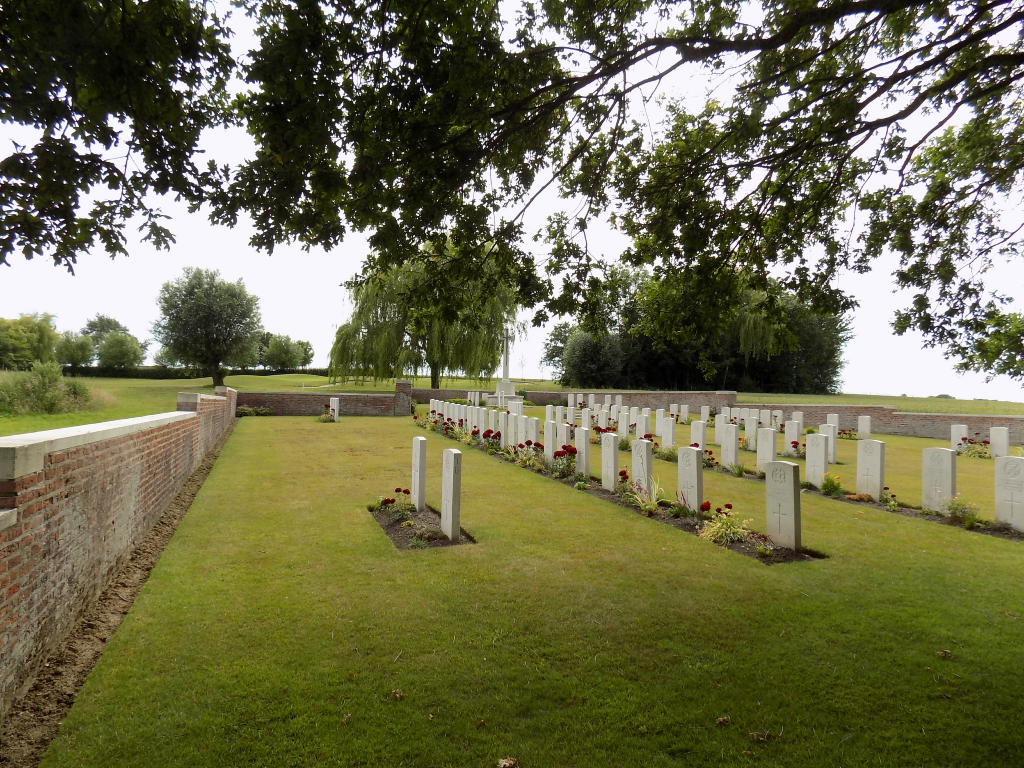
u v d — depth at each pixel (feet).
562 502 26.32
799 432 44.91
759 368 147.23
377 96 11.91
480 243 16.46
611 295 19.65
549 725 9.41
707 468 37.86
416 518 22.77
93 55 9.34
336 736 9.02
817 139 15.69
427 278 17.06
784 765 8.50
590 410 61.67
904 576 16.92
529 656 11.75
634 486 26.91
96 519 13.39
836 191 18.49
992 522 22.95
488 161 14.96
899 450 51.90
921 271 17.34
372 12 11.12
